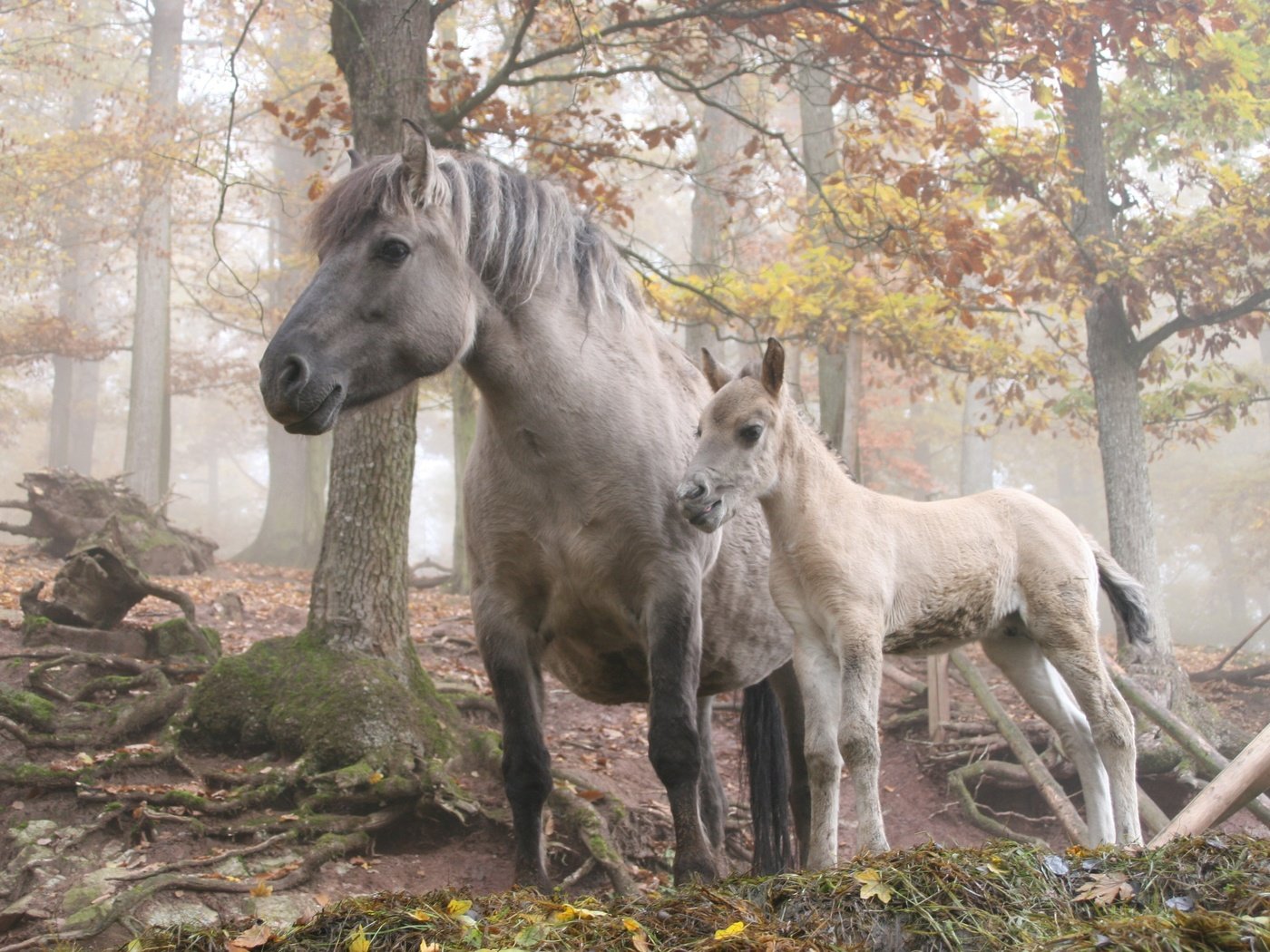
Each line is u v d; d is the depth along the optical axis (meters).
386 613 7.25
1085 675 4.79
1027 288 12.79
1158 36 10.56
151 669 7.64
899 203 10.59
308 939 3.24
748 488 4.11
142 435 23.38
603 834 6.28
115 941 4.77
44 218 24.06
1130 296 11.27
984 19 8.60
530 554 4.58
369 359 4.20
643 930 3.07
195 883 5.17
